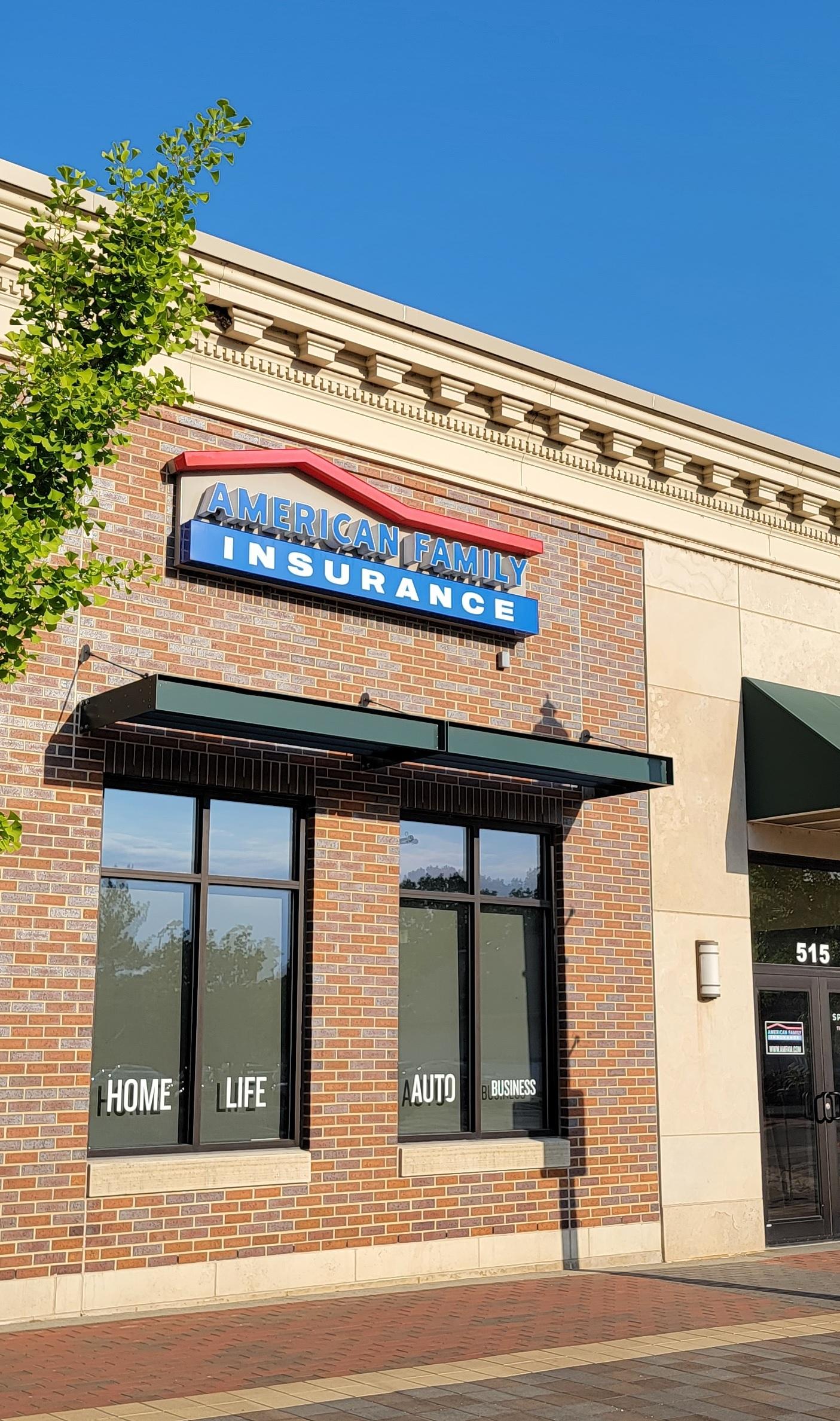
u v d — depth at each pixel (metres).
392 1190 12.10
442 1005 13.09
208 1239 11.00
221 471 12.03
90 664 11.20
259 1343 9.22
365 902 12.42
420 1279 12.12
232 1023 11.74
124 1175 10.62
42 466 7.71
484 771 13.18
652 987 14.38
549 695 14.16
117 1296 10.49
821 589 17.00
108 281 8.11
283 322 12.59
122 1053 11.15
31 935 10.56
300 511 12.34
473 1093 13.07
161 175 8.25
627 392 15.00
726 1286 12.05
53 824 10.79
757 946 15.76
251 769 11.92
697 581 15.75
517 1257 12.80
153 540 11.71
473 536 13.51
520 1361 8.55
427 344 13.47
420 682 13.20
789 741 15.37
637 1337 9.41
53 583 7.59
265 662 12.20
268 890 12.12
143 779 11.47
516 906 13.74
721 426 15.83
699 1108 14.48
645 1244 13.75
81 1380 8.00
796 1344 9.20
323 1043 11.94
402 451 13.48
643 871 14.55
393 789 12.78
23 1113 10.31
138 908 11.44
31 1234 10.20
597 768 13.06
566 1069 13.56
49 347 8.45
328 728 11.39
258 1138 11.71
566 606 14.51
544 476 14.57
